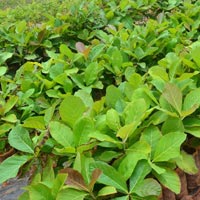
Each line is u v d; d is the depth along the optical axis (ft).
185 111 2.60
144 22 6.82
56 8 9.78
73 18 6.17
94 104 2.88
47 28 5.71
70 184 2.16
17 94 3.75
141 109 2.52
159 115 2.68
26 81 3.83
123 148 2.48
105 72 4.23
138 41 4.74
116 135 2.45
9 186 4.81
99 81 3.86
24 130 2.72
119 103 2.89
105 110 2.91
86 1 7.25
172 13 6.37
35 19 9.25
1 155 3.34
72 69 3.89
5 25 6.19
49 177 2.49
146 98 2.85
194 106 2.56
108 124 2.56
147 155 2.35
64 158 2.63
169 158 2.35
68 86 3.73
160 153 2.40
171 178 2.36
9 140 2.67
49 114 2.95
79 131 2.50
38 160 2.73
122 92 3.23
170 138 2.41
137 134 2.58
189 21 5.59
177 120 2.60
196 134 2.65
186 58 3.60
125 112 2.66
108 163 2.50
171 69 3.28
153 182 2.24
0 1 16.66
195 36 5.24
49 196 2.17
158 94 3.00
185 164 2.54
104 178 2.25
